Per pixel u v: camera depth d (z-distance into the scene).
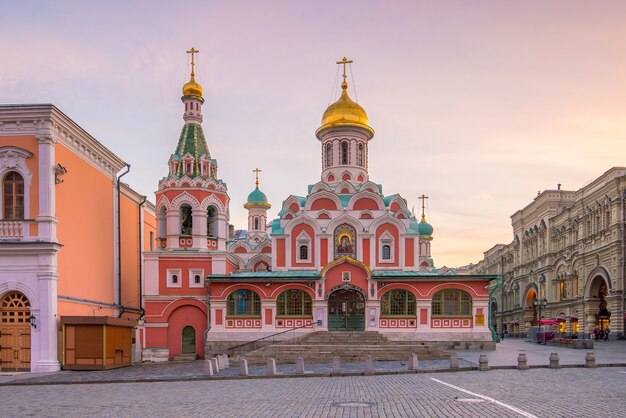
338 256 42.31
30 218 28.86
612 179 52.69
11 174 29.50
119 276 38.94
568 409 14.22
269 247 53.91
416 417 13.33
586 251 58.62
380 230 42.50
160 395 18.72
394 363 29.22
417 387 19.03
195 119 42.03
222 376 24.14
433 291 38.84
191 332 39.16
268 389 19.61
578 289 61.44
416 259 42.28
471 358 30.25
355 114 48.59
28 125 29.27
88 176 34.38
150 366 33.09
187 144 41.09
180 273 39.28
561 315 65.75
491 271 103.56
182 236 39.69
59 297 29.84
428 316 38.62
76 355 29.25
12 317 28.91
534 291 75.19
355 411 14.30
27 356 28.66
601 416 13.27
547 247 69.56
